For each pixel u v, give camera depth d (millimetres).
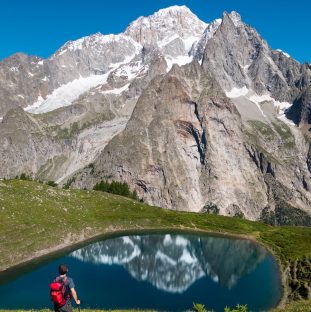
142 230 122750
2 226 91750
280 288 73938
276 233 129750
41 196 120312
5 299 61344
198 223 135750
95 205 132750
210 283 75750
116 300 62375
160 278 76500
